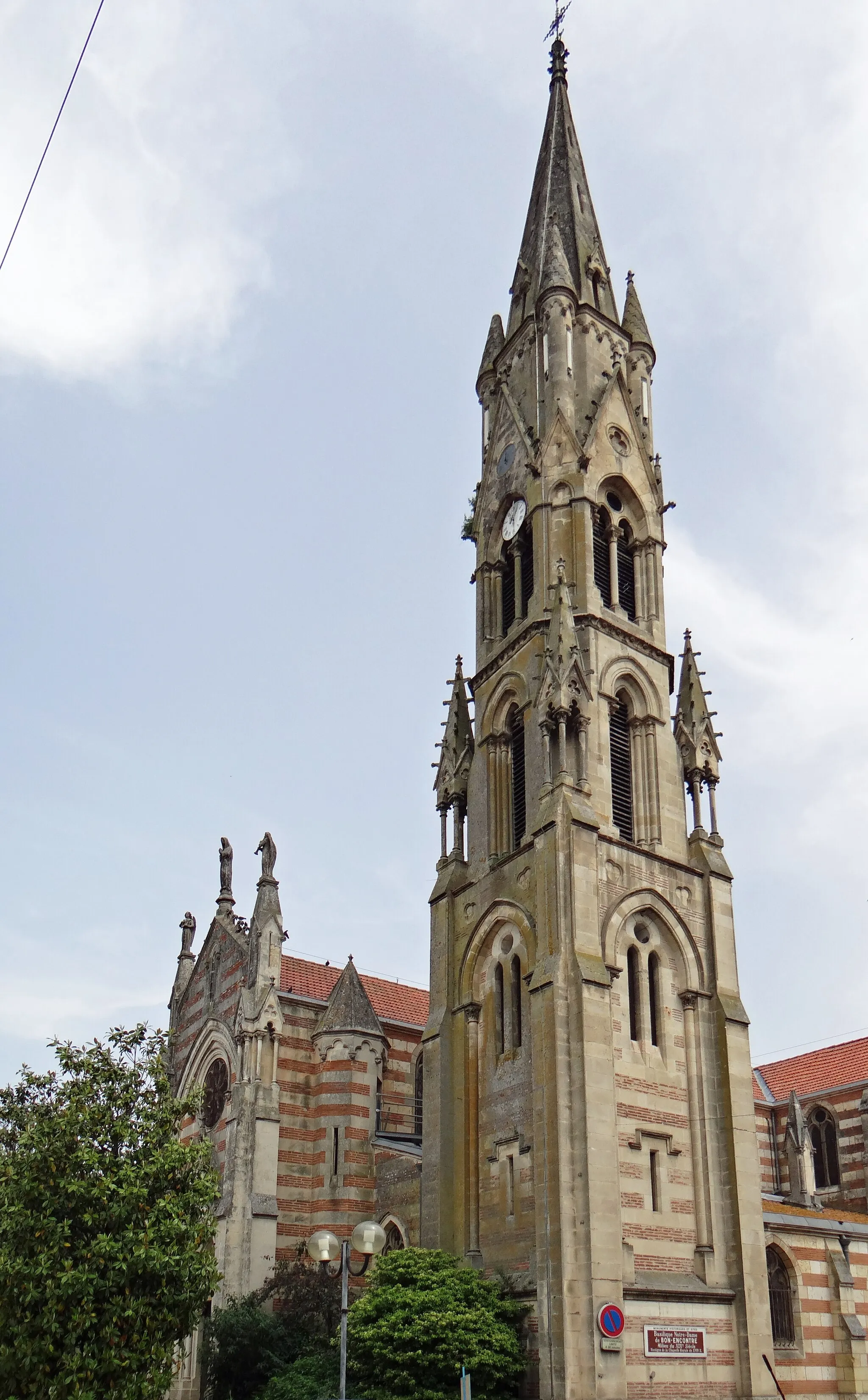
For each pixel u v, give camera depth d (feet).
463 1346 126.31
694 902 164.66
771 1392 139.13
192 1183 126.62
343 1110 194.18
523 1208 143.13
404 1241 178.50
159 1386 115.14
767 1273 147.02
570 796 154.40
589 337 196.03
